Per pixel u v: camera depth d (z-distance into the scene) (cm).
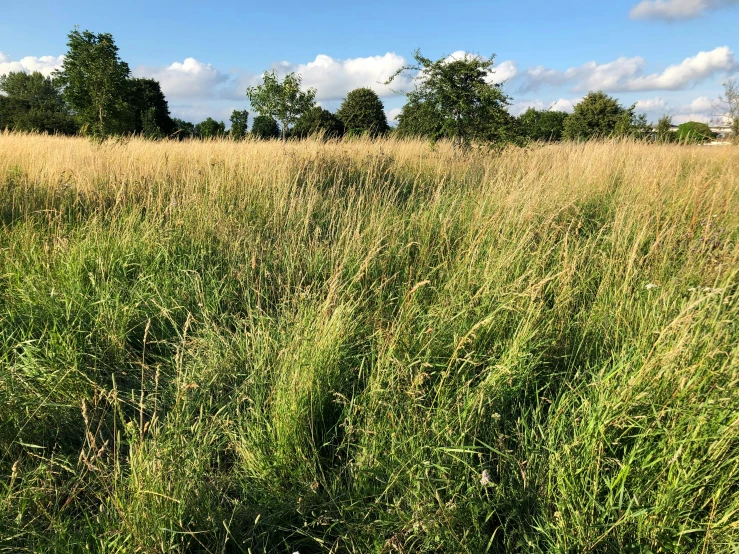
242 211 536
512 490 208
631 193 592
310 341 282
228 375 290
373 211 498
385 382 263
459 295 346
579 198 589
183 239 460
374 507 209
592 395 249
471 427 236
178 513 190
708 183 554
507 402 256
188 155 875
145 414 263
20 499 195
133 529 178
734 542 180
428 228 478
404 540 193
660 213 477
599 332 312
